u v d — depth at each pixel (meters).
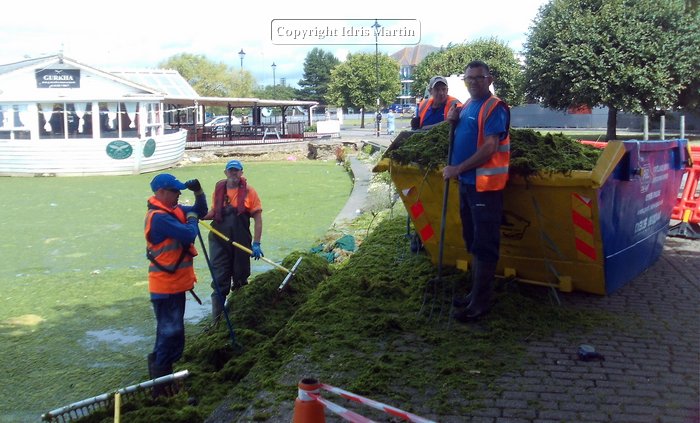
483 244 4.85
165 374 5.17
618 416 3.65
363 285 5.83
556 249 5.25
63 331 6.92
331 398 3.92
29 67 23.47
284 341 5.00
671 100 28.25
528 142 5.16
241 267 6.85
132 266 9.70
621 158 4.88
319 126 36.56
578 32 28.59
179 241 5.07
